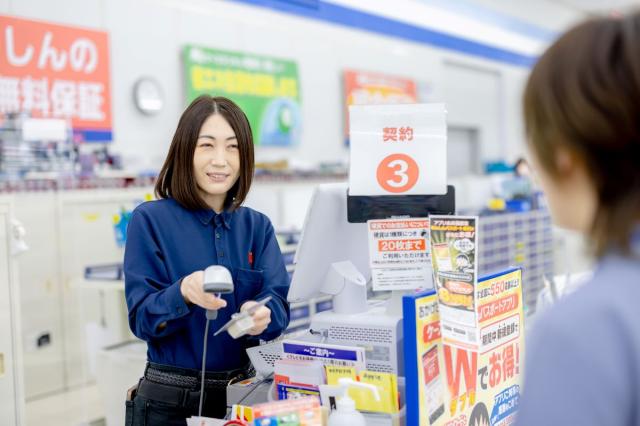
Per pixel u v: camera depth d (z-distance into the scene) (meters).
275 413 1.02
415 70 8.33
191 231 1.43
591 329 0.56
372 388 1.08
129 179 4.32
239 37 6.14
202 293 1.16
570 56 0.60
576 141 0.60
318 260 1.32
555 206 0.66
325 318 1.29
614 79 0.57
